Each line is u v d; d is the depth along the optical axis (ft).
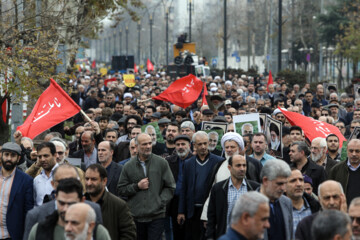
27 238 58.95
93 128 100.58
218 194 70.54
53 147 73.77
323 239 46.98
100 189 64.69
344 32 523.70
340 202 59.82
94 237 53.67
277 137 103.60
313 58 586.04
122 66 421.59
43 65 135.33
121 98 222.28
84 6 181.57
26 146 91.09
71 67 186.39
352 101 192.34
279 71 362.33
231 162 69.67
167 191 83.61
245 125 105.81
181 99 144.46
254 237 46.57
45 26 143.02
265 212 46.47
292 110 153.38
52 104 94.63
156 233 82.43
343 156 96.02
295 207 66.64
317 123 110.83
